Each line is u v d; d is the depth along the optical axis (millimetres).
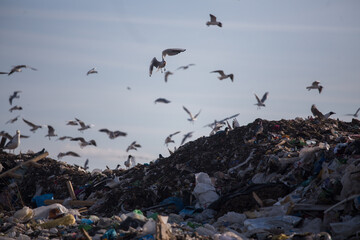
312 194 16203
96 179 27625
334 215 14492
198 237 13305
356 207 14180
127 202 22188
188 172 24266
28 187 27453
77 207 23578
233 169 22266
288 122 26672
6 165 27672
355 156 16891
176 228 14297
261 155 22156
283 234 13398
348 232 13359
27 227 15172
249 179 20578
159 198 22250
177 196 21656
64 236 13836
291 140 23391
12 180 26906
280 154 21094
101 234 13547
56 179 28094
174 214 18500
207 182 20844
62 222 15422
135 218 14391
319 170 17984
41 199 24109
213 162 24234
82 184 27625
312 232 14258
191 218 18719
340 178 16000
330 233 14148
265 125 26109
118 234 13273
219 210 18469
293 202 15883
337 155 17906
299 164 19031
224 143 25891
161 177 24766
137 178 25922
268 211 16125
